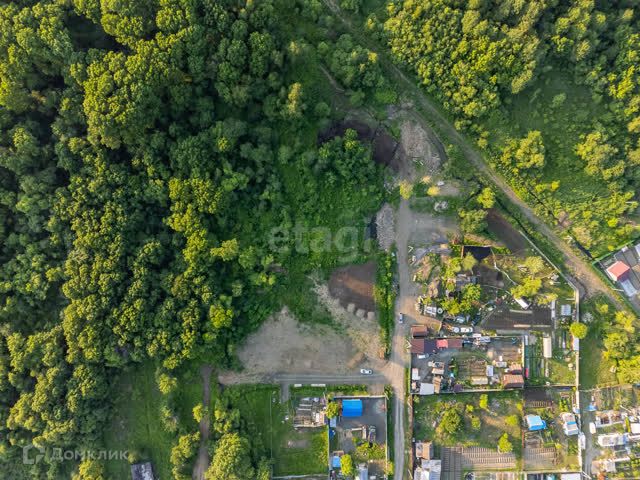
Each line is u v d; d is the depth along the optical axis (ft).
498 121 221.87
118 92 184.75
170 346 209.15
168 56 185.68
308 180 222.89
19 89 192.03
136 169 209.15
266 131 212.23
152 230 217.36
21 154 197.88
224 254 207.51
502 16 208.95
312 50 214.28
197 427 223.71
